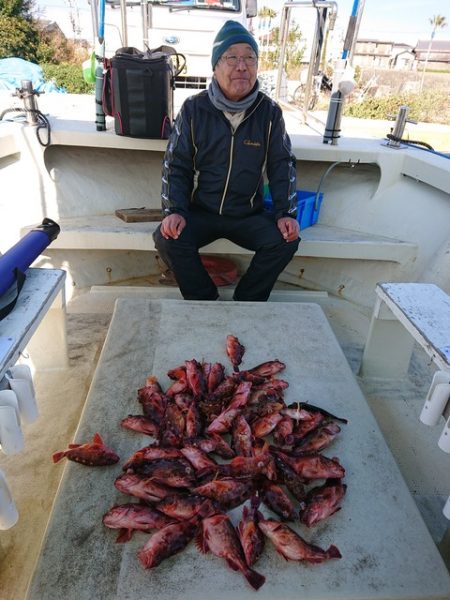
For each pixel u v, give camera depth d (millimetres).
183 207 2443
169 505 1302
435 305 1887
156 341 2119
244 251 2867
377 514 1374
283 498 1354
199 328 2230
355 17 2834
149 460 1457
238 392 1746
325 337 2236
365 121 8250
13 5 18719
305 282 3393
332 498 1364
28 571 1385
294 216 2572
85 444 1479
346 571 1204
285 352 2109
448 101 13742
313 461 1465
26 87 2797
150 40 5137
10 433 1229
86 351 2428
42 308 1656
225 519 1265
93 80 3027
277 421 1619
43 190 2969
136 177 3312
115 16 5195
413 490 1739
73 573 1165
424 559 1249
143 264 3359
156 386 1783
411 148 3314
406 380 2355
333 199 3350
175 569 1183
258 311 2400
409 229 3002
